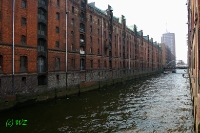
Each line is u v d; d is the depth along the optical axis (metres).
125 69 65.81
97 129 16.91
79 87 36.44
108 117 20.50
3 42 22.38
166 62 159.50
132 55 74.62
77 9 38.44
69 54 35.31
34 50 27.06
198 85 11.87
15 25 24.12
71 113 22.02
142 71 88.12
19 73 24.38
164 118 19.95
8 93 22.58
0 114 21.09
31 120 19.28
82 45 40.31
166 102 28.08
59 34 32.66
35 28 27.34
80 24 40.34
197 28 11.95
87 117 20.47
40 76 29.05
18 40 24.56
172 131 16.19
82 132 16.23
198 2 11.23
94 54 45.12
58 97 31.05
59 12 32.75
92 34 44.47
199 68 11.67
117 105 26.20
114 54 57.22
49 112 22.34
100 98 31.55
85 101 28.89
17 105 23.41
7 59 22.84
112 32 55.66
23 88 24.84
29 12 26.31
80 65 39.88
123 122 18.78
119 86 49.75
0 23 22.11
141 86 49.12
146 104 26.80
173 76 90.31
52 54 30.80
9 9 23.33
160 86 48.62
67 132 16.20
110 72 54.06
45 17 29.88
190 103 27.17
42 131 16.38
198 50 11.75
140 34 89.25
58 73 32.06
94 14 45.72
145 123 18.39
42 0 29.41
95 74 45.31
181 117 20.22
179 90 40.84
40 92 27.70
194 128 15.89
